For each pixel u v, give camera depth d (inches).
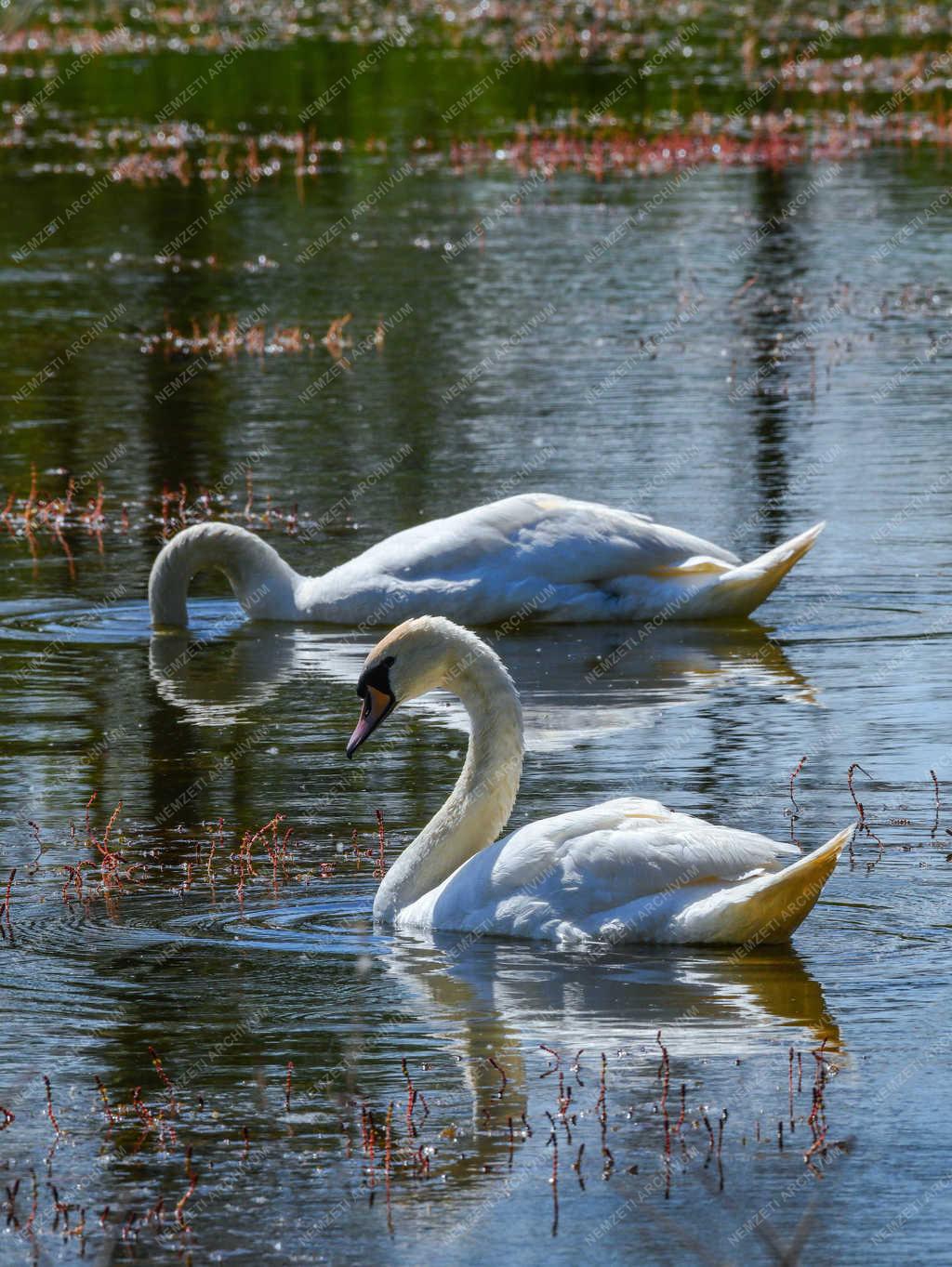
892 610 699.4
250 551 725.3
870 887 428.5
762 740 550.3
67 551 814.5
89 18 2844.5
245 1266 288.2
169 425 1015.6
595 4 2923.2
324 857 462.6
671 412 1006.4
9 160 1872.5
